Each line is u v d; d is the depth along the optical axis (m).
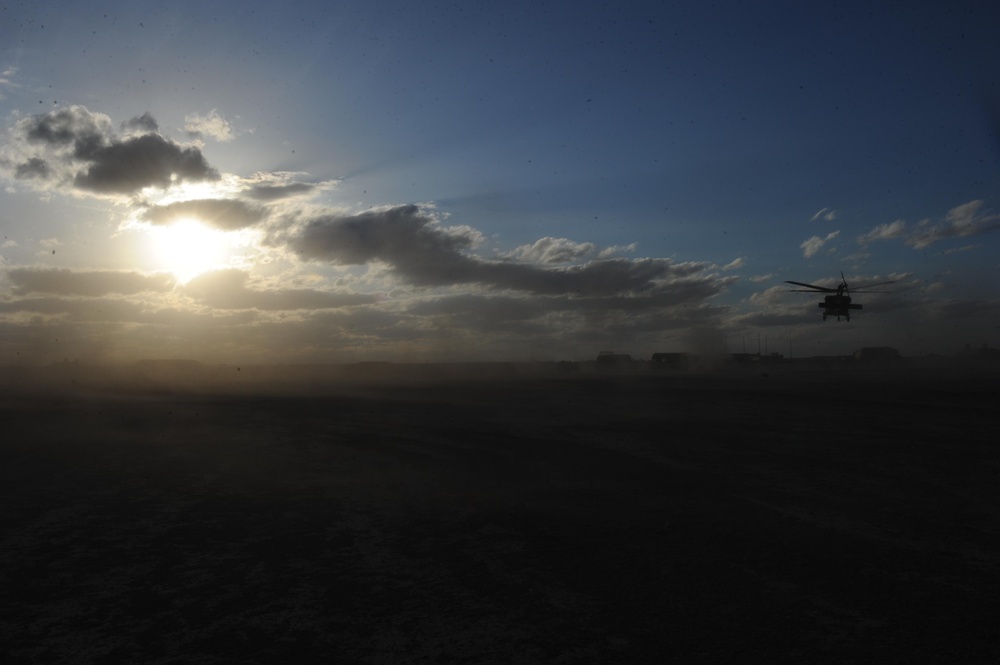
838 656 5.54
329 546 8.98
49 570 8.07
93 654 5.78
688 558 8.24
